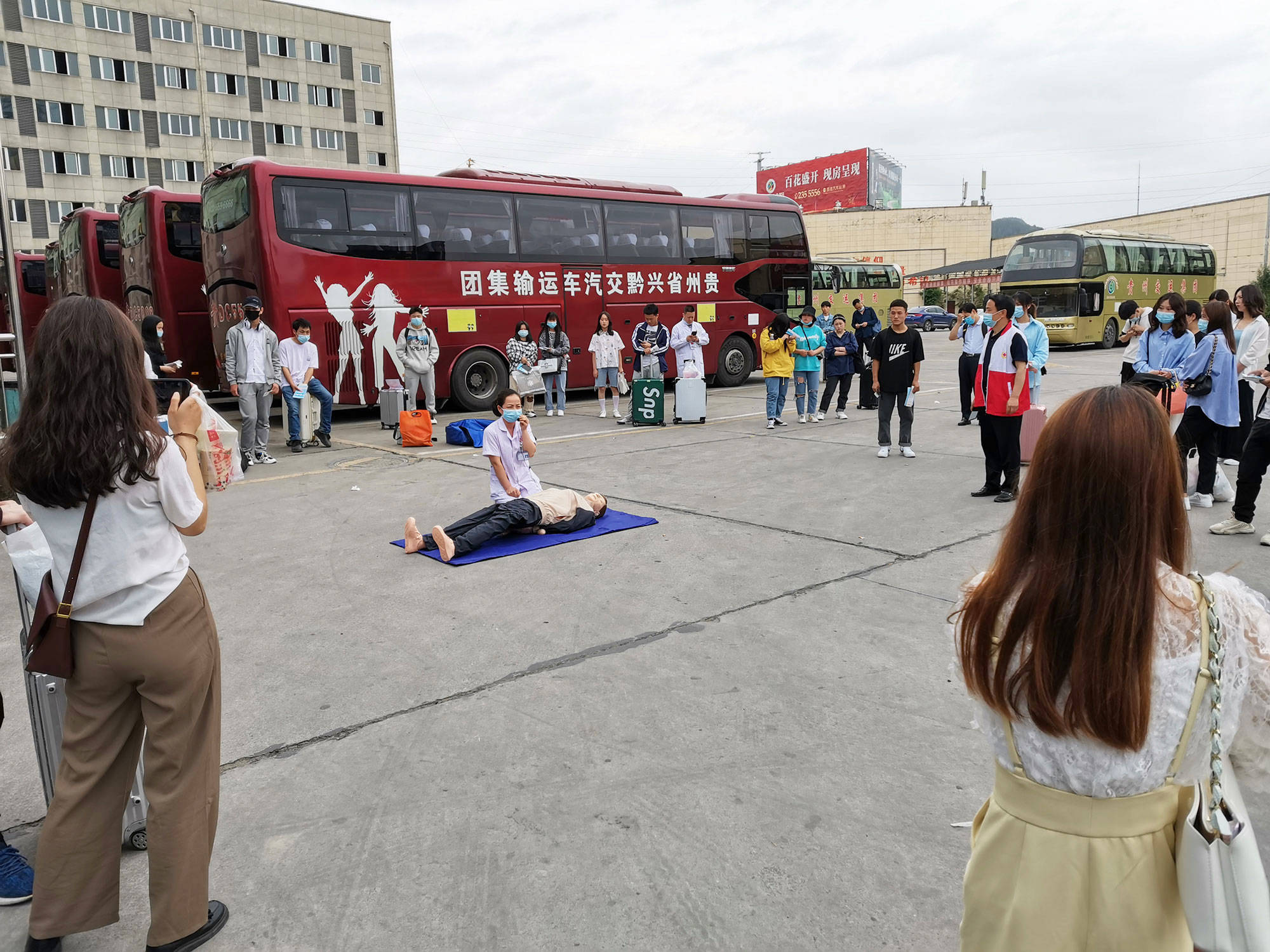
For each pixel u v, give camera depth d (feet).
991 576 4.97
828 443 37.52
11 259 16.65
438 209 47.70
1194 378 23.90
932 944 8.34
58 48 165.68
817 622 16.52
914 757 11.68
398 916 8.91
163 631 7.84
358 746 12.29
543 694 13.75
